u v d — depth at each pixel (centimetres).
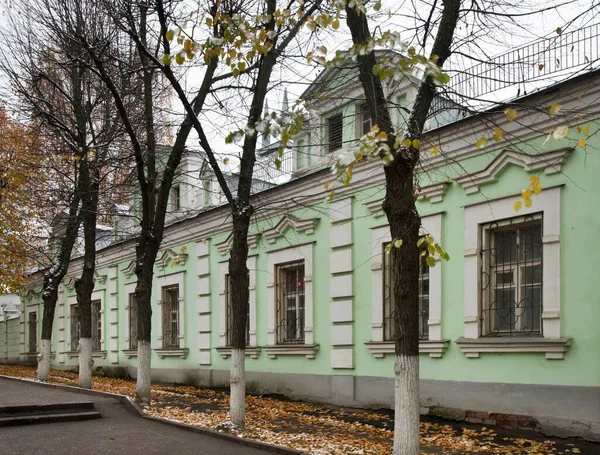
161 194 1233
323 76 1212
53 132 1523
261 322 1510
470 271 1024
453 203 1070
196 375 1755
